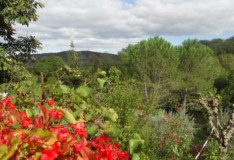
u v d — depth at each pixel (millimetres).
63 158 2025
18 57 16516
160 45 36500
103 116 3523
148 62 33562
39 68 41750
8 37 16141
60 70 3939
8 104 2670
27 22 14469
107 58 56094
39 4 14680
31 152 1938
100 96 7531
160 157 8227
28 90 3486
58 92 3525
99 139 2783
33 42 16594
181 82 33156
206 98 8047
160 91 24750
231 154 8336
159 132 9570
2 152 1879
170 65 33594
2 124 2473
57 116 2467
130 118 7426
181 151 8586
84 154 2111
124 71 35594
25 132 2049
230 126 7660
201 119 17938
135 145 3129
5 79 14031
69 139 2070
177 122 10039
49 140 1971
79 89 3555
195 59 38250
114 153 2531
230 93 23000
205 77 38031
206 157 8164
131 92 8062
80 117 3391
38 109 2930
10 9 13953
